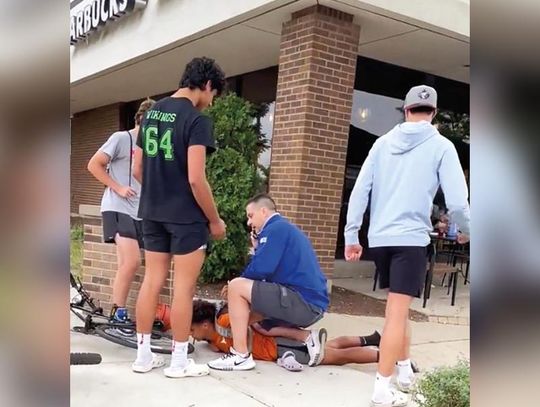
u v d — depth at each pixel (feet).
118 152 12.96
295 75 19.80
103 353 12.35
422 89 9.72
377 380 9.62
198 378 10.93
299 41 19.63
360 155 27.14
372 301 19.85
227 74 30.58
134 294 14.17
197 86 10.41
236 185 19.11
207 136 10.16
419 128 9.54
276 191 20.20
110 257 14.94
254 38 23.17
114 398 9.70
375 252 9.95
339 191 20.25
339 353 12.03
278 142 20.43
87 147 48.62
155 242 10.74
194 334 12.69
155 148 10.36
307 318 11.60
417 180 9.46
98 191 45.70
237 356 11.55
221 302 12.98
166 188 10.36
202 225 10.52
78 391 9.96
